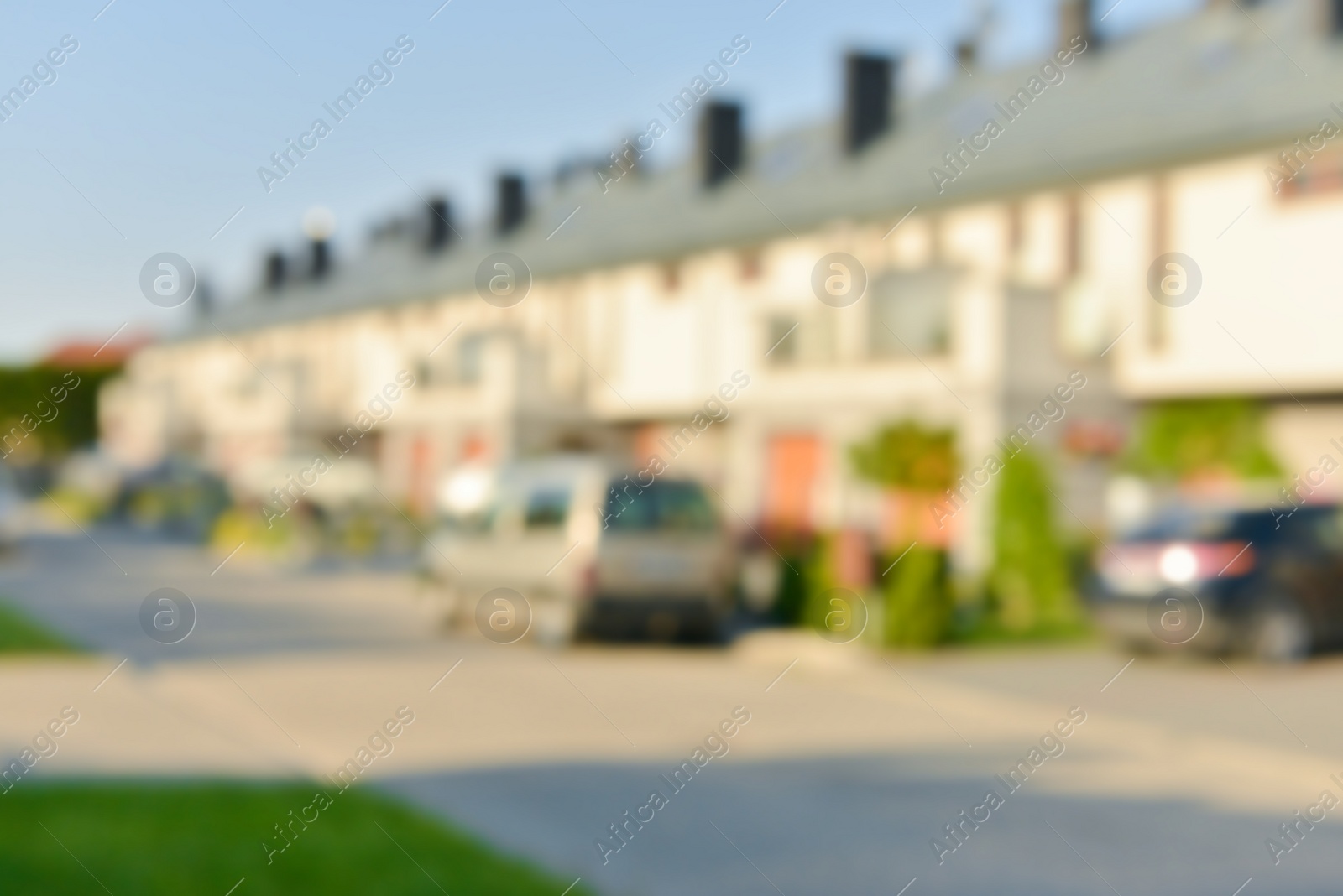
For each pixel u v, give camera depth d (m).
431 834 6.25
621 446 30.38
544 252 33.94
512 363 30.23
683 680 12.17
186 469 35.09
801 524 15.92
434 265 41.34
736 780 8.07
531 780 7.85
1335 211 16.89
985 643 14.32
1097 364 18.92
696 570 14.02
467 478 15.92
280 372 42.19
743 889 5.86
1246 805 7.69
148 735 8.62
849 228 24.09
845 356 21.06
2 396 27.02
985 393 18.36
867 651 13.67
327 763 7.98
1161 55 22.19
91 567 23.30
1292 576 12.70
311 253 55.12
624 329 30.34
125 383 47.81
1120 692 11.52
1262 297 17.72
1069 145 20.80
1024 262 20.98
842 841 6.72
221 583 21.02
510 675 12.18
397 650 13.67
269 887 5.33
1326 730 9.82
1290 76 18.73
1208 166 18.42
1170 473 17.36
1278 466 16.33
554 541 14.06
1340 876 6.30
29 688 10.38
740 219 27.62
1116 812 7.46
